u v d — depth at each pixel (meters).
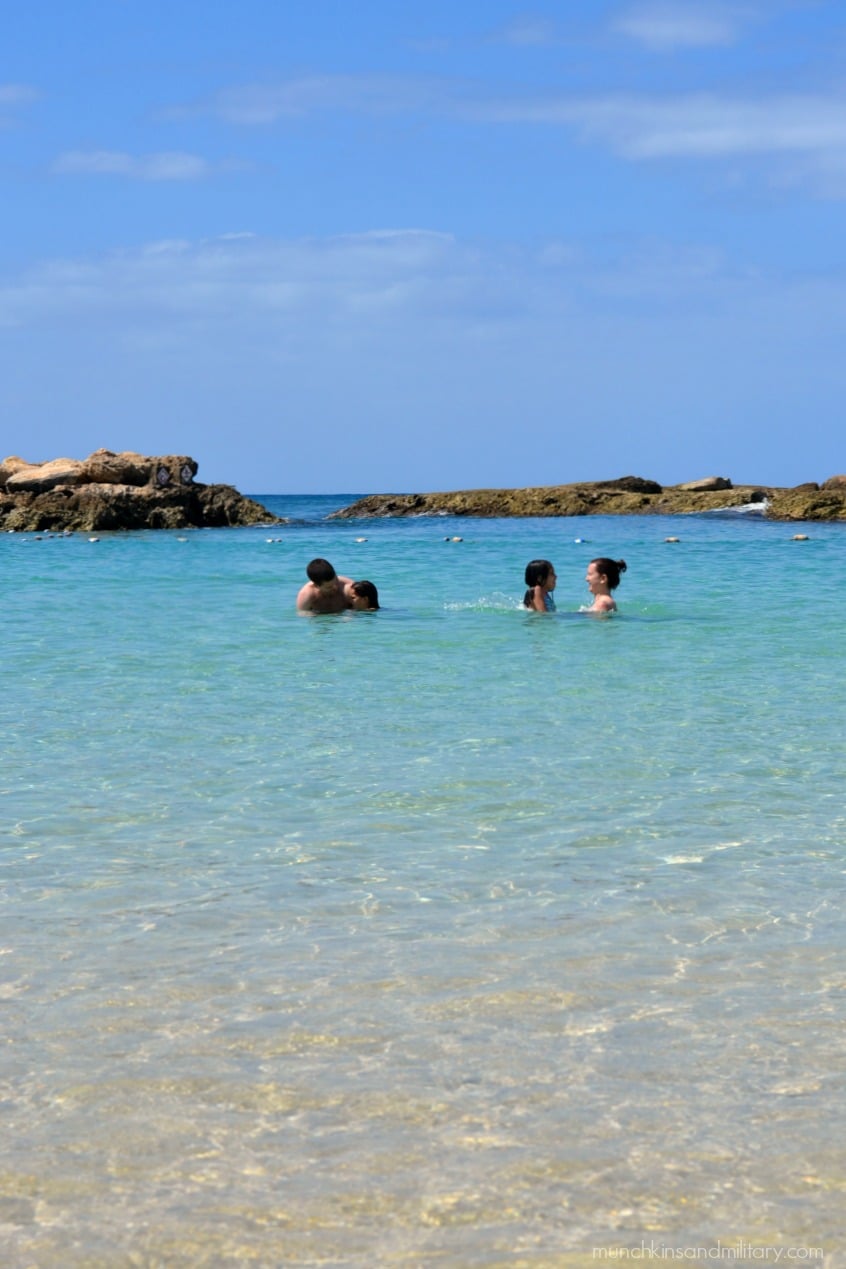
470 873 6.70
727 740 10.02
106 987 5.19
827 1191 3.69
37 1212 3.61
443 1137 4.00
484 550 37.44
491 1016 4.90
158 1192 3.71
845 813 7.89
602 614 18.88
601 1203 3.63
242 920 5.99
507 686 12.61
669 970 5.35
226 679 13.10
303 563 32.31
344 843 7.28
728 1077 4.39
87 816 7.88
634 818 7.79
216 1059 4.54
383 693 12.23
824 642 15.71
